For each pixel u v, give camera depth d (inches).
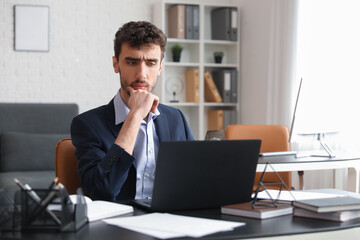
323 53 165.3
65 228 44.6
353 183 120.1
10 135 177.8
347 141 154.6
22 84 192.1
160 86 199.2
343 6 158.2
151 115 71.5
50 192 44.8
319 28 167.2
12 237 43.0
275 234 44.2
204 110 214.4
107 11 200.7
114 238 42.4
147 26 66.0
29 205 44.9
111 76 202.4
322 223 48.5
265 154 119.9
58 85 196.1
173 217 49.8
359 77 152.8
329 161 111.2
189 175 54.0
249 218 50.8
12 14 190.7
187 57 210.2
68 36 196.7
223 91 205.6
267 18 195.0
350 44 155.6
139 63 65.6
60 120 188.7
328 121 120.2
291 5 178.4
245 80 209.2
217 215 52.2
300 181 133.9
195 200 55.0
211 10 215.6
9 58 190.7
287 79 179.6
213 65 205.6
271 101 188.7
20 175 163.2
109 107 71.5
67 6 196.2
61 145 75.1
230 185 56.4
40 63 193.9
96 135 68.3
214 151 54.6
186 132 79.1
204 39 213.6
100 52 200.5
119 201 61.1
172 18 201.9
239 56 210.7
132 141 61.7
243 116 210.4
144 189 70.8
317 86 166.6
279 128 140.3
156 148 72.9
